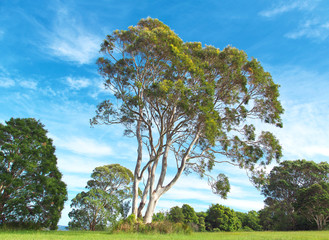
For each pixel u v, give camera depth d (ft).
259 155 69.26
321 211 125.08
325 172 154.61
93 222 125.49
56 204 77.56
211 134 54.95
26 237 39.11
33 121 86.69
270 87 65.00
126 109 59.57
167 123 63.98
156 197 63.46
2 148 72.49
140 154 67.36
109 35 64.23
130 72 64.80
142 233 53.01
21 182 71.41
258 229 191.93
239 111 69.97
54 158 85.46
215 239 41.68
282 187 161.89
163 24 64.64
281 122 66.74
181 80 56.85
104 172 138.62
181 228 57.52
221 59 61.52
